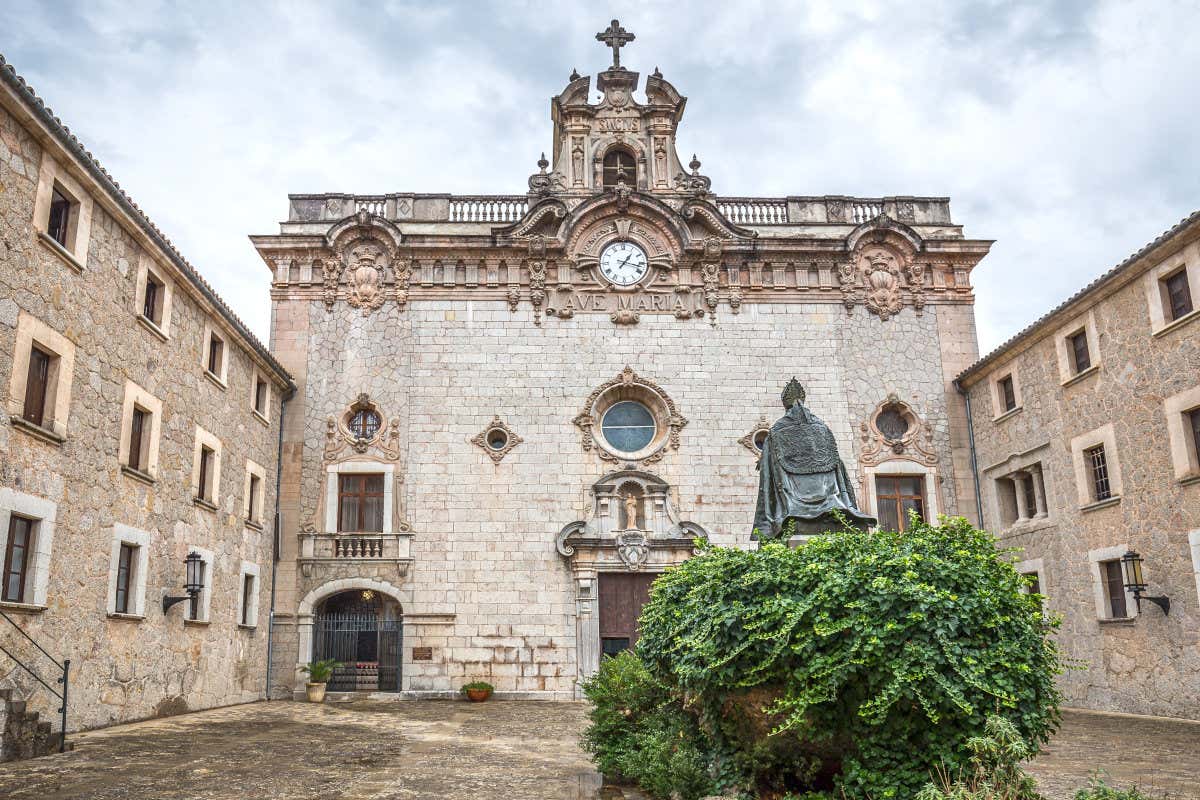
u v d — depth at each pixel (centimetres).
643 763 1108
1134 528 2212
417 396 2919
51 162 1619
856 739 859
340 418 2902
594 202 3041
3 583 1460
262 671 2659
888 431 3023
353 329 2966
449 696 2700
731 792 972
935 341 3064
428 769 1379
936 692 814
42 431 1542
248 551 2561
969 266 3127
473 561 2803
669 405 2942
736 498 2891
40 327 1569
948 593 854
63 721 1465
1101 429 2342
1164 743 1655
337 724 2002
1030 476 2744
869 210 3228
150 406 1972
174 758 1435
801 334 3036
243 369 2550
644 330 3011
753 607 917
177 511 2091
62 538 1611
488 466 2875
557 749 1625
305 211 3098
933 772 827
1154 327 2138
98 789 1166
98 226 1773
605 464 2895
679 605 1072
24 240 1531
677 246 3066
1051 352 2566
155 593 1972
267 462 2745
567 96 3216
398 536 2795
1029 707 841
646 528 2848
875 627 845
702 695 971
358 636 2802
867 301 3073
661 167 3173
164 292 2059
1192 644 2019
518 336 2981
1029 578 926
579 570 2781
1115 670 2281
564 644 2752
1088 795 916
